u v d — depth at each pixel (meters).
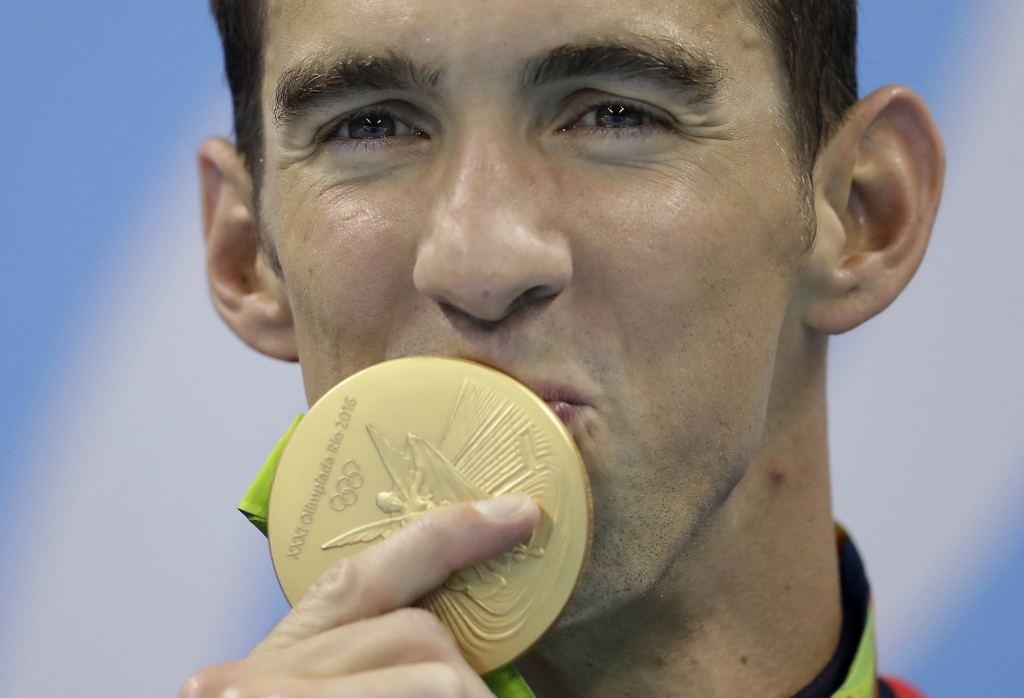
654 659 7.24
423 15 5.98
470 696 5.55
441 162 6.22
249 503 7.32
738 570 7.29
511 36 5.92
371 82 6.17
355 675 5.48
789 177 6.66
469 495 5.86
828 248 7.19
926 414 10.56
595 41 5.97
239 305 8.22
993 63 10.38
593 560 6.31
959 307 10.45
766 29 6.59
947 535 10.52
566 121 6.21
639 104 6.20
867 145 7.48
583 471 5.76
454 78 6.00
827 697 7.65
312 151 6.60
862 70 10.77
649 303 6.15
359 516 5.96
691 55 6.18
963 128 10.44
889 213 7.45
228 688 5.42
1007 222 10.31
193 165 11.60
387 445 5.97
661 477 6.30
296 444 6.06
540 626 5.75
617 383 6.15
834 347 10.72
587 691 7.38
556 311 6.05
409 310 6.30
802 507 7.57
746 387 6.47
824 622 7.71
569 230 6.07
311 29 6.37
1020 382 10.30
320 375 6.70
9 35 11.64
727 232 6.29
